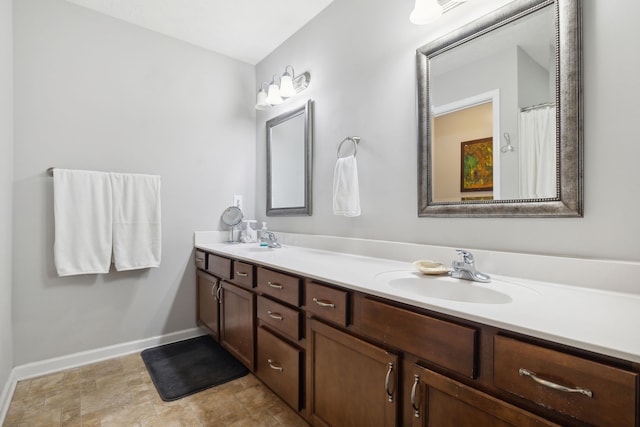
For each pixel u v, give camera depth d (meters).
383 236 1.72
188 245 2.52
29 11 1.90
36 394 1.70
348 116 1.93
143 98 2.31
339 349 1.19
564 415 0.65
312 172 2.22
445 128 1.44
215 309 2.19
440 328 0.85
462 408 0.82
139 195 2.22
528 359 0.69
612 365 0.59
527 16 1.18
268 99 2.32
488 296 1.08
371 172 1.79
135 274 2.28
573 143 1.05
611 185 1.00
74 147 2.04
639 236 0.95
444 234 1.45
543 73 1.13
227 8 2.10
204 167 2.60
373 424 1.05
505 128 1.24
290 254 1.90
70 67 2.03
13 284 1.85
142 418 1.50
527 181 1.18
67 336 2.02
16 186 1.86
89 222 2.03
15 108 1.85
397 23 1.65
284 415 1.53
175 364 2.05
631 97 0.96
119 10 2.12
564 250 1.10
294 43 2.39
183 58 2.49
